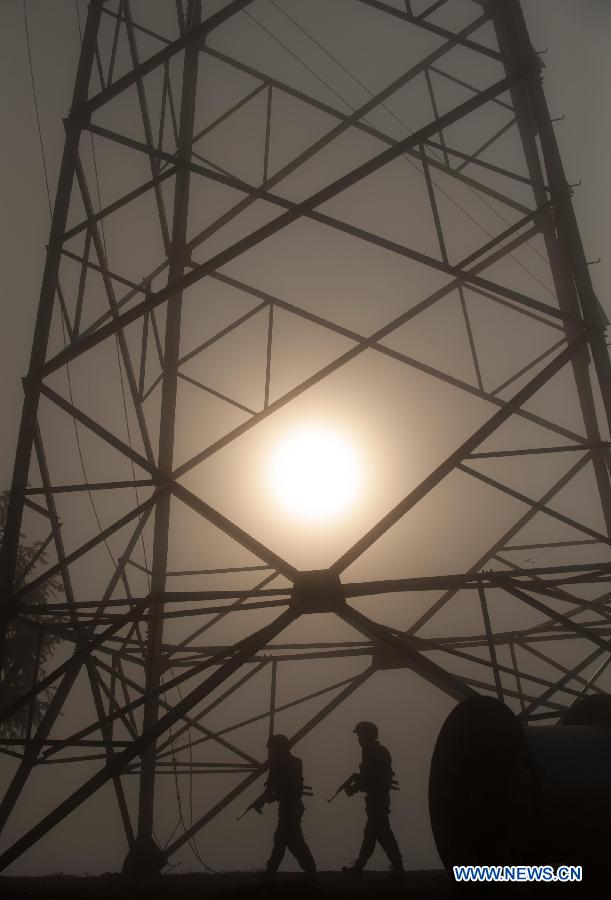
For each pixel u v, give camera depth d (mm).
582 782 7133
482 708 7922
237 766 13953
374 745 11195
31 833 9680
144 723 13000
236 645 10688
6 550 11250
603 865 6945
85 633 12695
